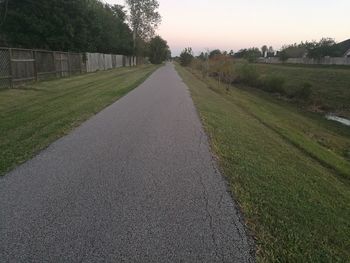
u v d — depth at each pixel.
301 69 55.72
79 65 28.70
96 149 6.95
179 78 30.78
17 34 29.33
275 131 13.23
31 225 3.89
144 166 6.08
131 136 8.12
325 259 3.70
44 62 21.19
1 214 4.11
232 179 5.72
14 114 10.04
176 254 3.49
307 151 10.48
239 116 14.55
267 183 5.86
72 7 31.36
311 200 5.62
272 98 30.44
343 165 10.29
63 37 30.62
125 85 20.03
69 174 5.52
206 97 18.28
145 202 4.62
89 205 4.45
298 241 3.94
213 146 7.71
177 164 6.29
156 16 67.44
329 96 29.52
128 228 3.92
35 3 29.41
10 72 16.33
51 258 3.30
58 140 7.48
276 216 4.52
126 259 3.36
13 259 3.27
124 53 59.44
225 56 33.53
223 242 3.75
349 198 6.66
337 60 71.50
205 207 4.58
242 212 4.50
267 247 3.72
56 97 13.91
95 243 3.59
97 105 12.17
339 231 4.59
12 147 6.75
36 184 5.06
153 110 11.90
